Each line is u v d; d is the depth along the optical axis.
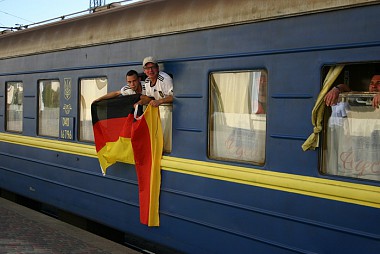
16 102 8.01
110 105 5.64
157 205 5.19
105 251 5.45
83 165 6.36
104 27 5.99
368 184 3.51
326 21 3.74
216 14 4.54
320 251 3.77
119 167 5.72
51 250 5.41
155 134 5.17
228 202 4.47
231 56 4.45
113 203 5.85
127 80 5.27
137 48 5.48
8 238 5.83
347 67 3.84
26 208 7.74
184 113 4.93
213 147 4.72
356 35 3.56
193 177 4.82
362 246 3.51
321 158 3.84
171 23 5.00
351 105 3.73
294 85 3.96
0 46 8.36
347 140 3.74
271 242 4.11
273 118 4.12
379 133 3.57
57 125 6.97
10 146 8.07
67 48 6.61
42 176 7.23
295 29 3.95
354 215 3.56
